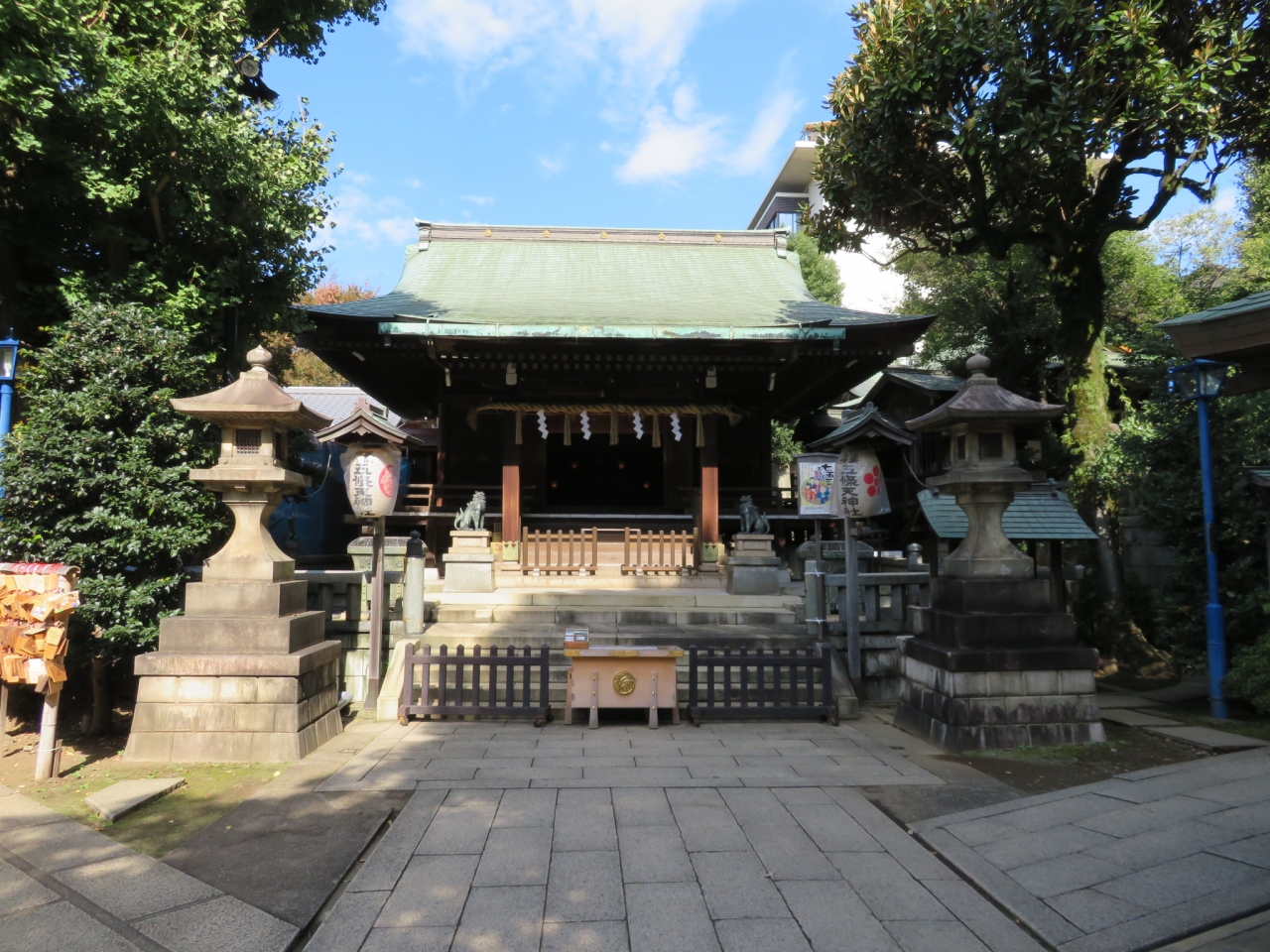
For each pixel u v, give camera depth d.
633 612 9.69
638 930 3.18
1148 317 17.97
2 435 6.20
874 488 7.91
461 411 14.79
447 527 14.31
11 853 4.02
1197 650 8.16
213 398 6.22
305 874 3.76
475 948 3.03
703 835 4.20
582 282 15.98
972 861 3.84
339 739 6.43
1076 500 11.22
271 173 7.97
